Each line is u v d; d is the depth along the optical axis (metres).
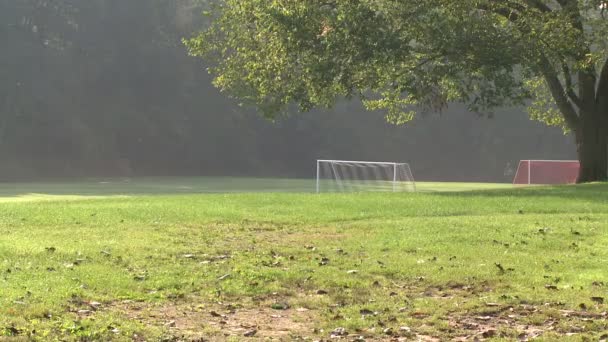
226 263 12.61
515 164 86.31
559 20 28.00
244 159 82.00
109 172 72.81
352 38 26.27
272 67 29.66
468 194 25.41
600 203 21.83
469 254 13.62
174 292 10.44
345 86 29.00
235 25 30.64
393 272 12.00
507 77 28.08
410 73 28.64
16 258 12.34
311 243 15.09
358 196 24.81
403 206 21.58
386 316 9.30
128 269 11.86
